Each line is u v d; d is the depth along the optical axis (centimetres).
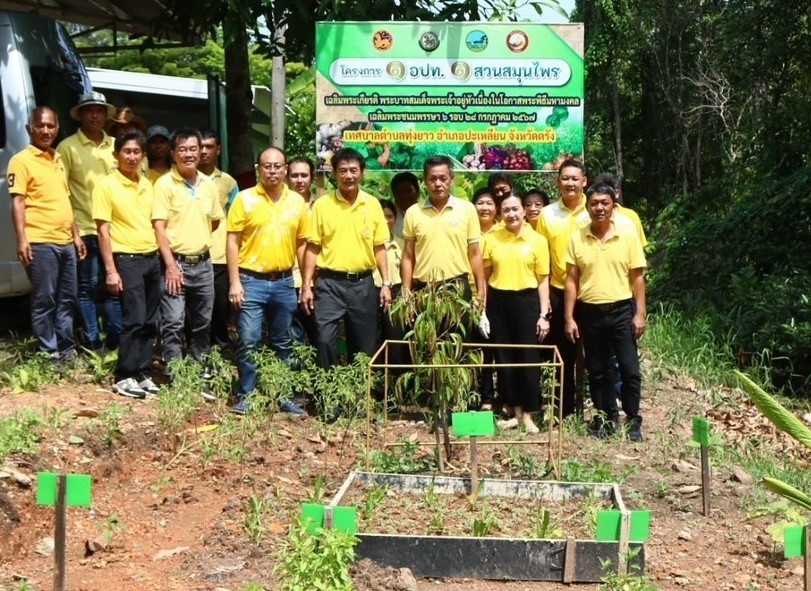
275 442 740
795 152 1889
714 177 2906
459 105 905
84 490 497
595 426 837
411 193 898
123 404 788
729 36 1945
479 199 881
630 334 827
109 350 907
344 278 832
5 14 1010
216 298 934
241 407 804
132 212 827
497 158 909
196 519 614
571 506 623
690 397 1076
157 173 906
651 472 734
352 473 651
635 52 3066
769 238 1656
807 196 1608
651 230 2681
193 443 728
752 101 2075
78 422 721
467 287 828
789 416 533
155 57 2978
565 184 861
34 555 562
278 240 822
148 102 1534
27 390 799
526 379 838
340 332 955
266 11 1073
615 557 534
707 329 1344
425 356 670
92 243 916
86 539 582
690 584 541
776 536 598
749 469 774
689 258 1742
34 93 1012
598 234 816
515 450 726
